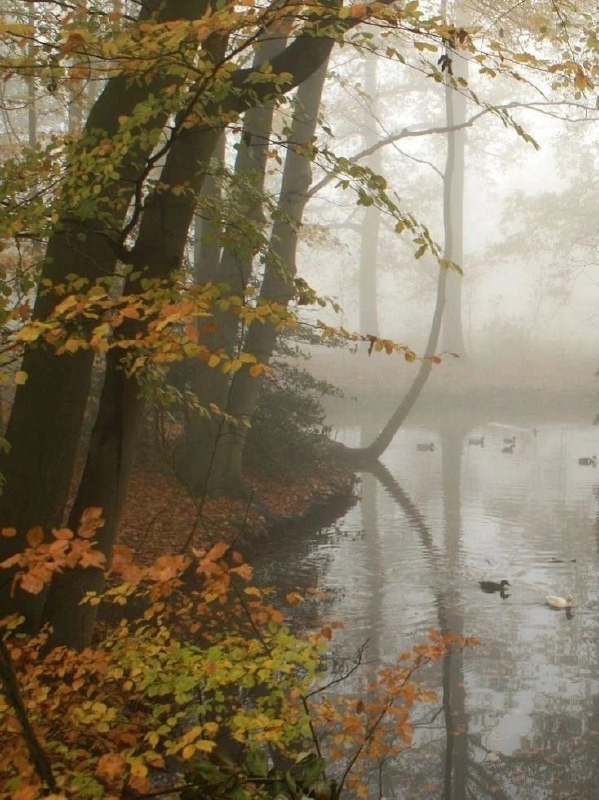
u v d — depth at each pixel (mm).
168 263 6359
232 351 14898
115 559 2959
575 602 11148
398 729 4824
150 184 6438
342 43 4961
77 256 6605
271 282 15914
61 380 6688
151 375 6230
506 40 13789
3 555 6582
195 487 15305
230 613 9539
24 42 5215
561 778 6734
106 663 4406
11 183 5684
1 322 4418
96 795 3305
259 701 4453
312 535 15461
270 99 6543
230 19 4164
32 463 6641
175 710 6098
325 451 21438
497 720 7785
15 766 3443
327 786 3555
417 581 12250
